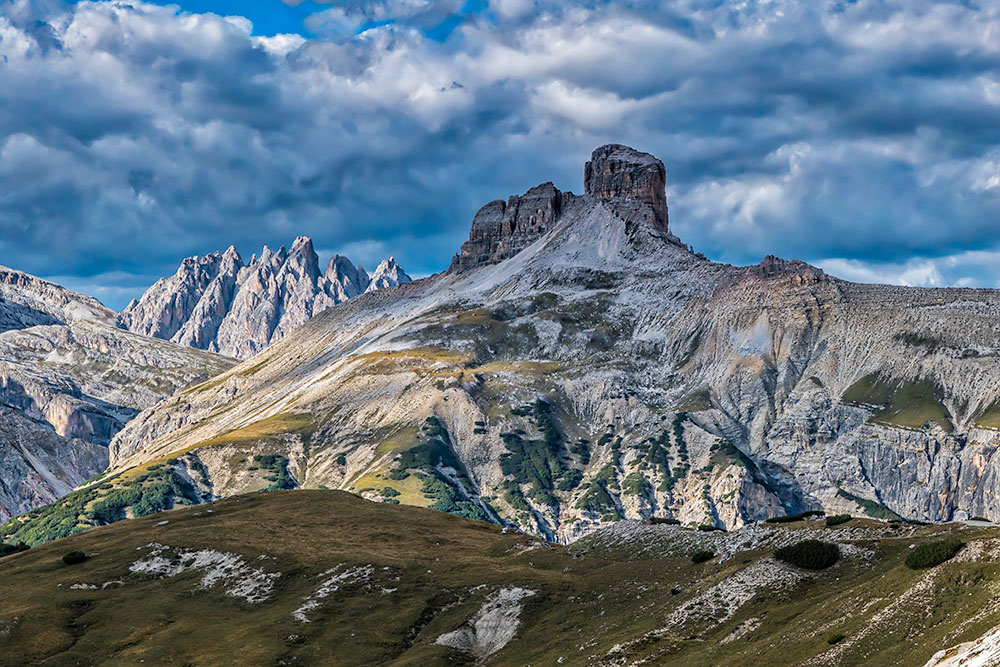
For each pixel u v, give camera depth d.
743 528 159.75
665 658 113.44
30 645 157.75
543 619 149.50
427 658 143.12
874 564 117.88
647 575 153.38
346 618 159.88
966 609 88.81
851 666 90.69
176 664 148.00
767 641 104.50
